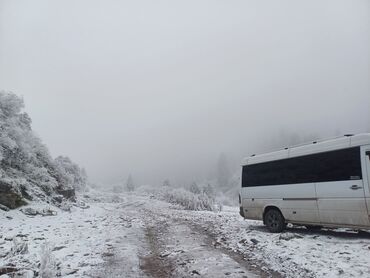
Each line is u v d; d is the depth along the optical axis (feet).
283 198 37.60
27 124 80.38
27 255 28.48
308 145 36.45
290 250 28.66
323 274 22.16
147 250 32.99
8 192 55.01
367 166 30.04
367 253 25.66
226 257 28.60
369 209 29.53
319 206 33.68
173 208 106.73
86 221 56.34
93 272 24.52
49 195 72.64
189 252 31.04
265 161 41.06
